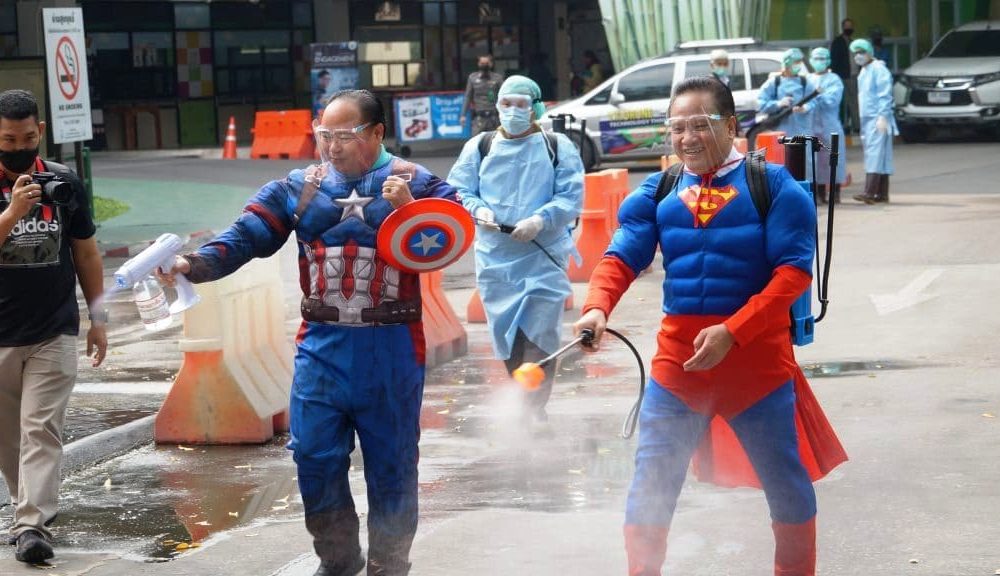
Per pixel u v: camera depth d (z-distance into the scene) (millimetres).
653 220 4980
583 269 14703
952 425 7965
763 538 6047
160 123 36625
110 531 6648
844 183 21406
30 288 6137
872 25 33781
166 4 36312
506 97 8406
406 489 5234
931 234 16281
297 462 5180
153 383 10320
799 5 33094
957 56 30141
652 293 13695
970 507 6375
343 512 5242
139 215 21391
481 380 10102
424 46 39281
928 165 25156
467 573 5723
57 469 6254
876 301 12320
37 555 6074
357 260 5059
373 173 5098
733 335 4641
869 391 8969
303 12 38094
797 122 20234
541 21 40781
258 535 6488
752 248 4770
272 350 9031
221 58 37281
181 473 7777
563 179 8469
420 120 31219
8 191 6117
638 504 4855
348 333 5090
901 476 6938
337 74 32719
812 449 5004
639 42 27281
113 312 13773
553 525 6414
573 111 25188
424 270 5086
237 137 37750
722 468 5027
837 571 5574
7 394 6297
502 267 8508
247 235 5109
